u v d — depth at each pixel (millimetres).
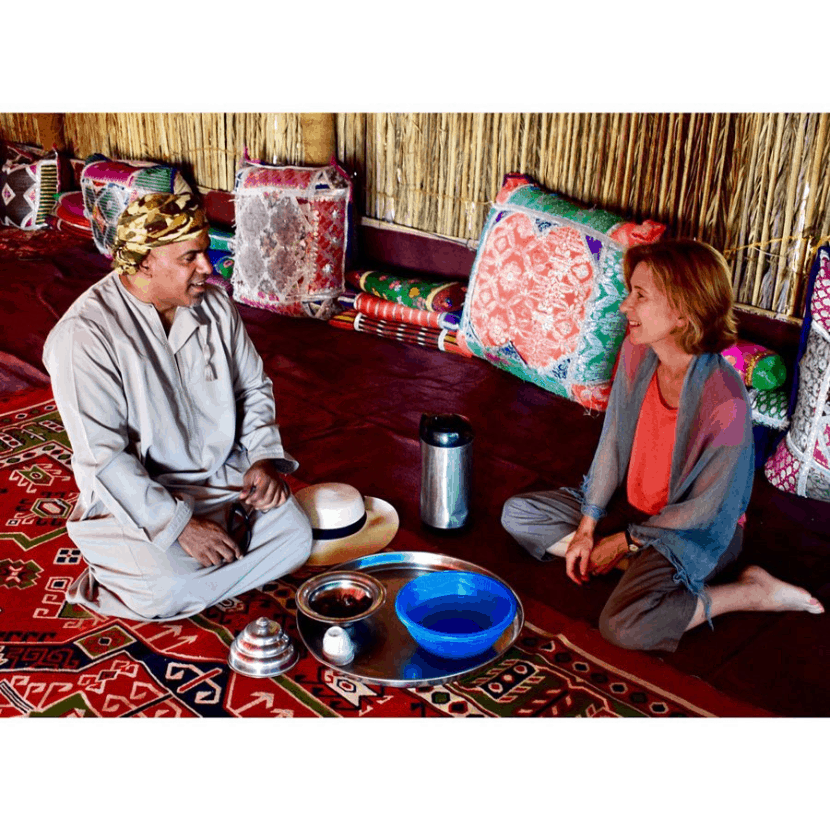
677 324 2520
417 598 2697
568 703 2414
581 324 4004
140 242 2467
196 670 2533
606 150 4332
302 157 5535
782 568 3025
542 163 4586
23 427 3984
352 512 3113
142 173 6078
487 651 2572
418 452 3799
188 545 2627
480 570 2828
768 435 3652
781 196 3805
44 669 2523
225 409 2807
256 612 2783
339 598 2721
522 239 4203
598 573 2826
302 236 5090
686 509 2586
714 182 3998
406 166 5148
